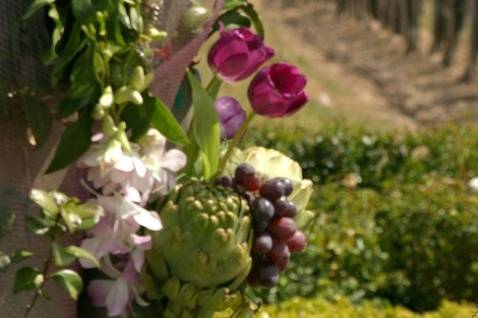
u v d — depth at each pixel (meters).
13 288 1.49
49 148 1.51
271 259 1.60
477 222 6.88
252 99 1.68
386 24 27.64
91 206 1.48
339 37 27.03
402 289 6.77
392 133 10.03
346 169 9.61
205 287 1.55
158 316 1.60
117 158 1.47
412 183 9.06
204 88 1.68
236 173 1.61
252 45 1.67
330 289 6.40
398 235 6.88
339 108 19.91
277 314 5.13
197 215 1.51
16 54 1.48
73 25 1.48
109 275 1.54
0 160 1.48
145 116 1.52
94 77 1.48
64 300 1.54
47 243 1.52
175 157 1.55
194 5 1.59
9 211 1.48
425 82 22.42
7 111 1.48
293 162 1.67
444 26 25.06
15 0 1.48
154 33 1.51
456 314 5.20
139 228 1.54
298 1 30.59
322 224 6.61
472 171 9.39
